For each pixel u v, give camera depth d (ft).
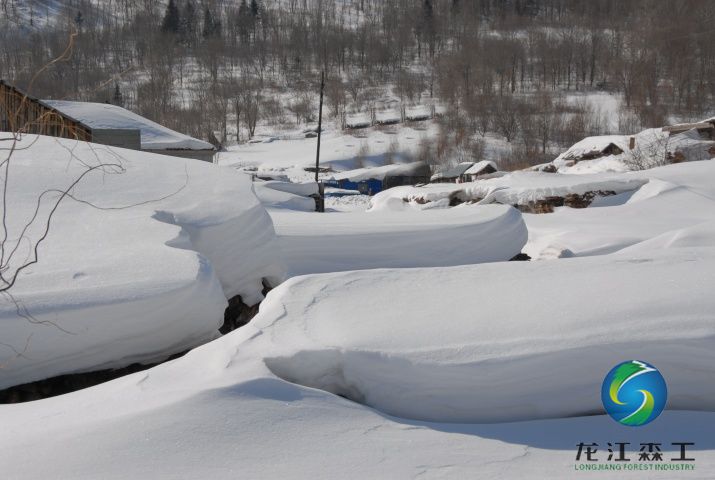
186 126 207.10
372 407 10.16
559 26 328.70
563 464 8.43
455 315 11.46
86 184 20.31
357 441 8.71
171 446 8.25
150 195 20.25
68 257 14.87
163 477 7.75
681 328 10.43
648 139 81.76
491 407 9.97
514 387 9.97
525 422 9.77
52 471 7.81
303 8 411.34
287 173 170.40
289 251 22.66
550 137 198.49
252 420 8.84
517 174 57.77
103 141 46.47
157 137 68.08
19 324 12.08
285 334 11.07
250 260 19.29
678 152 74.18
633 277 12.77
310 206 46.19
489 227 25.89
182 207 19.53
